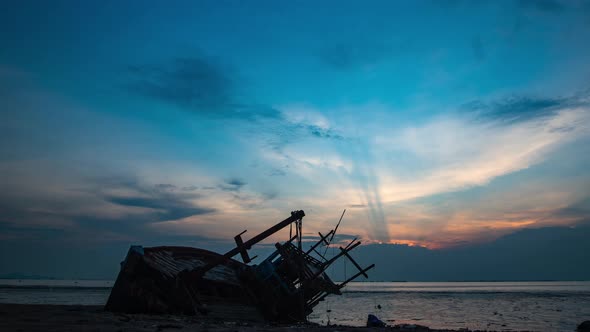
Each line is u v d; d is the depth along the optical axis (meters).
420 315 56.84
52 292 109.06
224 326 18.75
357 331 19.42
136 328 15.38
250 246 29.88
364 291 179.50
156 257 29.22
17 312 20.06
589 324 35.69
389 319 50.59
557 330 36.72
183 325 17.75
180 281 26.48
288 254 32.03
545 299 100.31
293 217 30.66
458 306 77.44
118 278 24.84
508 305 78.81
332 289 32.66
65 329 14.06
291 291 30.62
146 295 24.44
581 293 136.25
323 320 48.91
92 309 25.53
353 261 33.53
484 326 41.34
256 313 30.06
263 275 31.03
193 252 35.72
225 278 35.00
